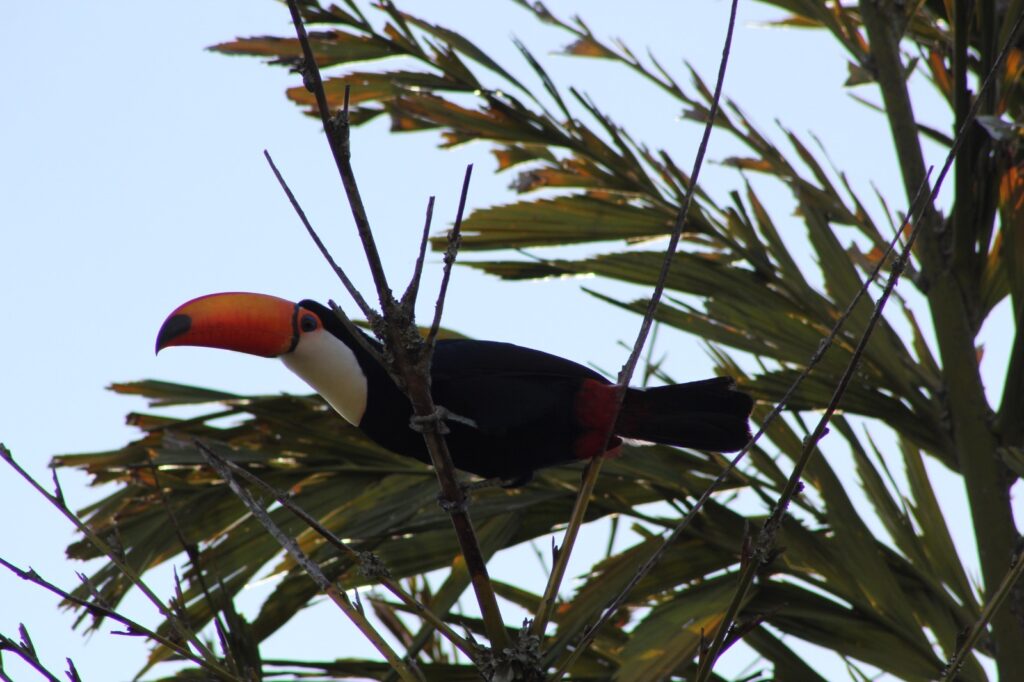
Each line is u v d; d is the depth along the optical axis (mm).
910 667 9086
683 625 8812
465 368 8578
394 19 12008
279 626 9797
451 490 6332
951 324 10492
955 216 10617
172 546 10016
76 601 6188
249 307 8250
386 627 10906
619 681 8344
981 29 10602
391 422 8453
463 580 9508
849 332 10594
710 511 9859
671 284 10992
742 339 10547
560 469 10320
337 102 12102
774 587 9391
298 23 5352
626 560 9789
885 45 11477
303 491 10305
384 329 5898
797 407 10438
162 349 8102
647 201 11734
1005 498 9984
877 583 9375
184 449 10219
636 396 8766
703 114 11703
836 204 11289
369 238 5684
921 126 11836
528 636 6359
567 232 11547
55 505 6301
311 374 8359
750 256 11172
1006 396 10117
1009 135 9844
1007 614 9492
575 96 11664
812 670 9133
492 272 11531
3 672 5895
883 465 10258
